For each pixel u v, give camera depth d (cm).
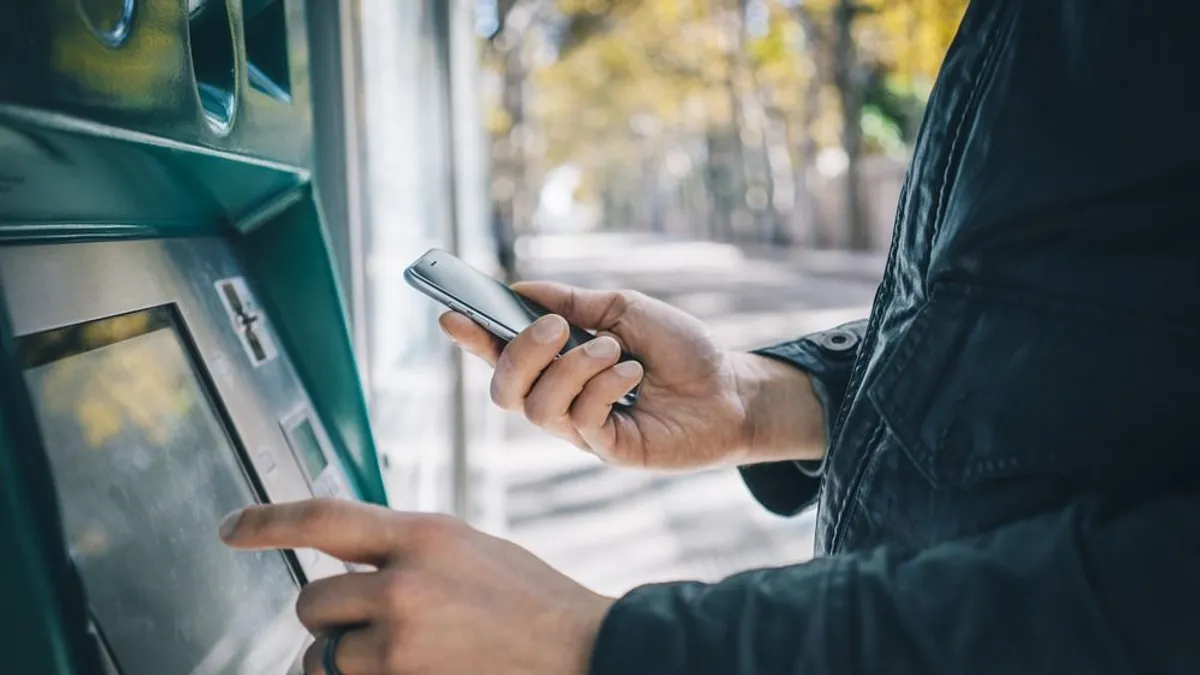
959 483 73
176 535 84
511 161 1520
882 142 2353
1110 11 70
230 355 105
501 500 467
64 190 77
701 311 1361
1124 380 66
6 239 75
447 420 331
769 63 2302
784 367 132
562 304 127
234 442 99
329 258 120
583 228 6881
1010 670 58
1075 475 67
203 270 106
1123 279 67
